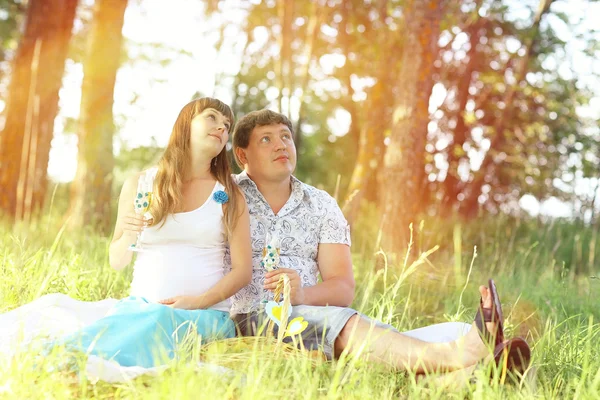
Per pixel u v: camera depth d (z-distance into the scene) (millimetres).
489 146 14688
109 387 2906
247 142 4168
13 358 2854
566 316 4832
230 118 4000
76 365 2955
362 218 11000
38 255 4738
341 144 17891
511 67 15367
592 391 2916
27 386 2729
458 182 14602
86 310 3871
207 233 3857
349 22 14758
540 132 15227
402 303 5414
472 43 15156
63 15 11453
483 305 3078
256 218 4102
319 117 17641
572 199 13188
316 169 17812
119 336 3291
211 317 3666
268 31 16938
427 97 9141
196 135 3875
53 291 4551
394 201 8867
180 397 2486
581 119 15273
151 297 3793
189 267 3820
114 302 3967
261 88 17062
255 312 3959
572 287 6062
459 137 14938
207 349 3414
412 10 9219
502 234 9703
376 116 12375
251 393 2598
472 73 15477
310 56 14727
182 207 3877
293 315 3596
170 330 3447
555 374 3473
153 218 3803
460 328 3736
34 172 11172
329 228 4156
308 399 2662
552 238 10000
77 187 10047
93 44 10289
